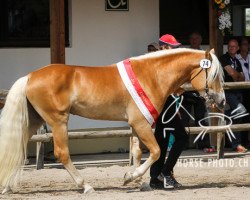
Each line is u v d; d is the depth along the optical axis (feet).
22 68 38.68
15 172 27.84
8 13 38.52
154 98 28.17
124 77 28.09
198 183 31.65
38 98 27.86
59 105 27.84
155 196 27.86
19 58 38.63
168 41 29.71
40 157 35.27
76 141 39.24
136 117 28.09
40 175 33.78
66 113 28.07
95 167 36.17
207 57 28.45
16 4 38.68
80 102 28.12
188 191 29.22
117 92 28.09
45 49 39.11
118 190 29.76
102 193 28.73
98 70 28.48
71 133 34.55
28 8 38.96
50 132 36.37
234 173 34.32
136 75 28.14
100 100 28.07
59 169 35.35
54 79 27.84
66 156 28.22
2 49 38.29
